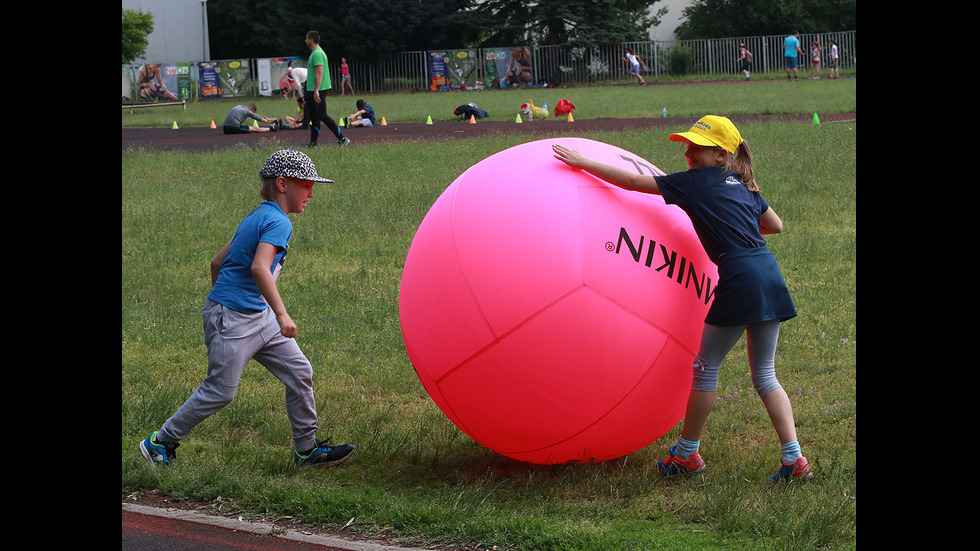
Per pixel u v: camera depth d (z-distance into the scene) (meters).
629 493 4.65
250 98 45.72
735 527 4.16
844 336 7.09
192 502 4.56
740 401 5.95
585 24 50.66
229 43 51.62
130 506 4.49
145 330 7.73
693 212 4.57
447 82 49.75
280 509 4.42
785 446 4.66
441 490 4.73
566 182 4.56
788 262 9.25
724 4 56.25
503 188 4.58
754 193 4.77
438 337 4.60
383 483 4.91
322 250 10.27
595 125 22.53
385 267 9.52
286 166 4.83
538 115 26.33
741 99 29.75
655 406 4.67
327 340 7.41
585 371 4.39
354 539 4.13
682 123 21.94
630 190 4.62
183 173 15.27
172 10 48.44
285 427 5.72
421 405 6.16
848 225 10.62
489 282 4.40
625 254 4.43
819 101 27.22
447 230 4.64
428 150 17.08
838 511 4.18
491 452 5.34
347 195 12.98
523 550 3.97
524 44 52.94
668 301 4.52
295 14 50.28
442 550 4.00
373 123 25.88
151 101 45.25
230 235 11.16
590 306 4.33
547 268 4.34
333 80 50.53
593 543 3.94
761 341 4.67
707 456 5.15
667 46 52.00
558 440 4.70
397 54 50.19
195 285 9.13
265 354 5.01
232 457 5.21
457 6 53.22
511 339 4.37
